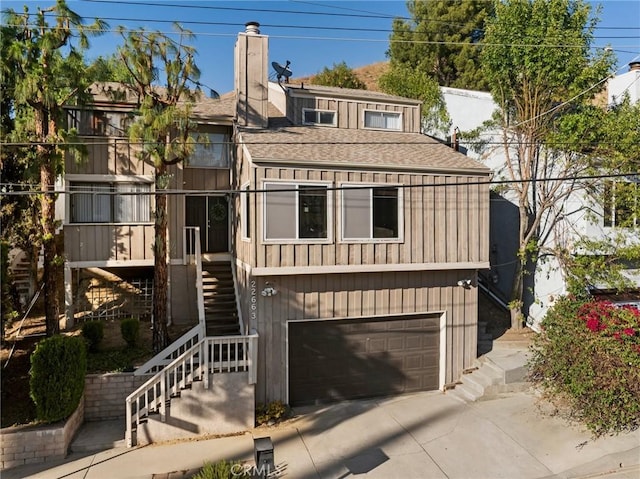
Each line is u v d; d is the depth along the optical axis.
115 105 12.95
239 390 9.50
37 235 11.76
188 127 10.80
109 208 13.12
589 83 13.19
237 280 12.66
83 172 12.80
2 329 10.59
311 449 8.66
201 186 14.32
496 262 17.14
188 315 13.71
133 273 15.45
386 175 11.02
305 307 10.58
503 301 16.52
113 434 9.04
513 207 16.16
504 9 14.16
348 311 10.93
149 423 8.90
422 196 11.37
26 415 8.73
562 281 13.84
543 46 12.96
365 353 11.25
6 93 10.34
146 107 10.27
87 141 12.88
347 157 11.12
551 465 7.98
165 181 10.83
